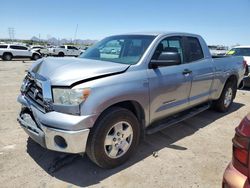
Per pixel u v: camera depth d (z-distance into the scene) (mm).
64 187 3051
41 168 3441
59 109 3037
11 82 10469
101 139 3172
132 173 3357
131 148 3598
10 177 3223
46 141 3123
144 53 3799
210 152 4000
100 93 3084
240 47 11055
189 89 4547
